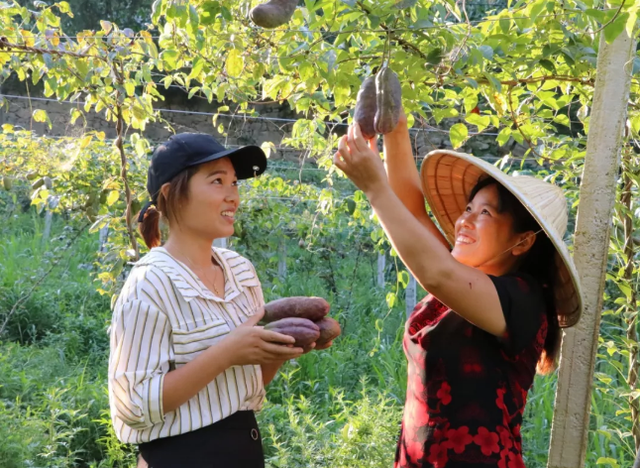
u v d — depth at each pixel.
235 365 1.94
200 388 1.84
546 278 2.08
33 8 12.88
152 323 1.87
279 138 12.48
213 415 1.92
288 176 11.13
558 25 2.56
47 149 5.35
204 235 2.02
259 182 6.48
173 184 1.99
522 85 3.09
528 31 2.60
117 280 4.63
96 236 10.30
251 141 12.59
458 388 1.90
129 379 1.83
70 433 4.77
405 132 2.32
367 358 6.74
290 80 3.23
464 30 2.53
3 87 12.30
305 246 7.61
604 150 2.18
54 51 3.36
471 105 2.91
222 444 1.92
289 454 4.42
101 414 5.14
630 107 3.16
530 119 3.41
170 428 1.88
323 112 3.55
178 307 1.91
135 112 3.78
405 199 2.34
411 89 2.51
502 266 2.08
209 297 1.97
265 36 3.09
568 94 3.27
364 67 3.00
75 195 5.39
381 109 1.87
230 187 2.04
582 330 2.19
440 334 1.94
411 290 7.04
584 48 2.57
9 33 3.35
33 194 4.80
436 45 2.43
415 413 1.98
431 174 2.23
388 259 9.58
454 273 1.79
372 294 8.73
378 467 4.27
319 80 2.78
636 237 3.33
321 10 2.75
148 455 1.93
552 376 5.87
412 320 2.09
